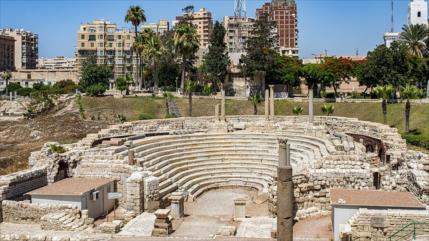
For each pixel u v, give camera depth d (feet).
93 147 177.47
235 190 171.42
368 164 145.07
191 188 163.84
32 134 282.15
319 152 168.86
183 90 384.06
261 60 401.90
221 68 433.89
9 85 584.40
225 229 109.60
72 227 113.60
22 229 115.55
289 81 410.31
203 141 197.88
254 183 175.52
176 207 133.18
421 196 119.65
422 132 252.21
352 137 207.10
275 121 239.50
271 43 424.46
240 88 458.09
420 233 94.63
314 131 205.36
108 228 112.88
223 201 155.22
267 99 233.14
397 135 185.16
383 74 344.49
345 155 147.43
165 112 352.28
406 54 346.95
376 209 101.55
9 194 130.00
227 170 183.52
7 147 234.99
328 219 123.95
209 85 416.67
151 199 141.69
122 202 150.51
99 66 522.47
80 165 156.35
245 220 123.24
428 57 353.92
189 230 119.65
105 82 510.17
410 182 131.54
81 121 313.12
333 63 392.47
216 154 190.49
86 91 416.26
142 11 412.36
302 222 121.29
